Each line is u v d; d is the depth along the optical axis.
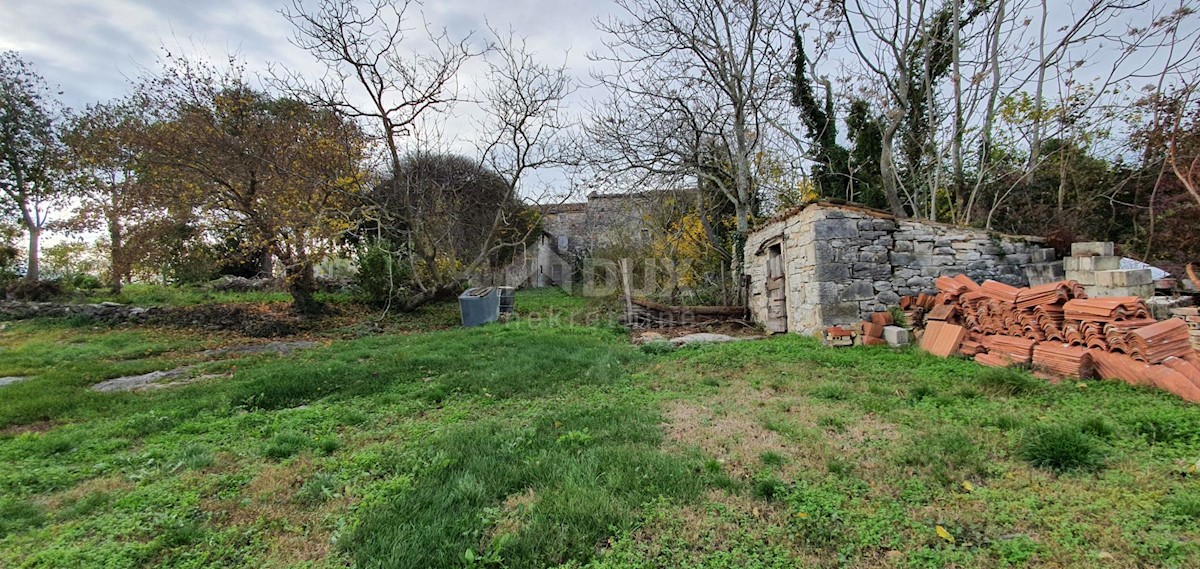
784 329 10.14
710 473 3.29
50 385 6.84
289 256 13.04
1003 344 5.75
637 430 4.16
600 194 15.70
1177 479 2.88
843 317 8.21
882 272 8.34
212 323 12.66
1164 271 7.65
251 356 9.16
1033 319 5.54
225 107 12.14
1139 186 9.79
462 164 18.17
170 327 12.41
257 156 12.04
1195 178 8.24
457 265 16.23
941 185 12.27
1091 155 11.02
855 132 14.49
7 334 11.58
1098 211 10.63
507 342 9.38
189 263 15.32
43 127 16.75
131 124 12.52
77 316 12.89
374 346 9.78
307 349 9.91
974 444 3.52
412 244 14.75
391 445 4.14
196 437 4.54
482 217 18.61
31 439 4.55
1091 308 4.91
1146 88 9.11
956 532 2.54
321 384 6.43
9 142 16.28
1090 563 2.22
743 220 13.06
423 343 9.77
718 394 5.37
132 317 12.87
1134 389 4.35
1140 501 2.66
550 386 6.05
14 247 17.17
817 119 14.75
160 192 11.86
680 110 13.16
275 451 4.04
